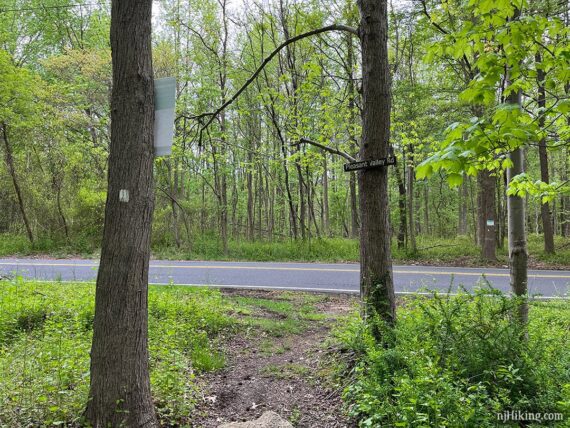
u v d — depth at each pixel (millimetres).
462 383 3164
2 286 7371
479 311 3791
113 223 2971
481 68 3018
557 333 4051
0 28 17375
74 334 5176
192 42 16609
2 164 18453
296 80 14359
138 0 3020
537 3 5574
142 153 3031
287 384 4414
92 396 2971
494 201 13969
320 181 29219
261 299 8414
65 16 20828
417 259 14758
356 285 9938
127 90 2996
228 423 3459
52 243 17578
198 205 19609
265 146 19984
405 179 15883
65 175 18375
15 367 3850
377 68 4266
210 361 4953
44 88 17219
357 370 3705
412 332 3898
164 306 6492
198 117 4719
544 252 15500
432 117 13430
